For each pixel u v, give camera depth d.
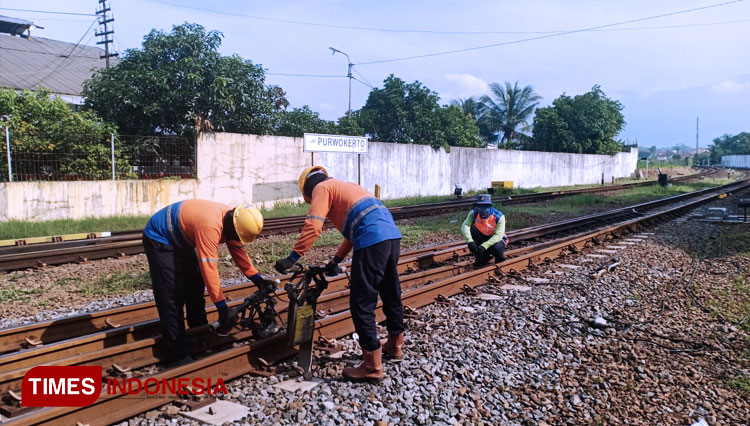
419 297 6.25
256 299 4.61
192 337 4.62
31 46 29.95
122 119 18.02
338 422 3.41
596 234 11.45
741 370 4.64
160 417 3.46
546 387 4.17
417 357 4.61
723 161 120.31
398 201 22.44
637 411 3.82
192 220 4.10
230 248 4.50
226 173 17.84
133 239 11.13
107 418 3.28
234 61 20.12
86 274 7.98
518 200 22.69
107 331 4.51
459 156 29.64
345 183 4.37
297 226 13.28
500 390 4.08
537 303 6.50
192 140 17.94
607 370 4.55
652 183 41.06
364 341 4.07
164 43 19.06
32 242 10.46
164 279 4.16
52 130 15.10
